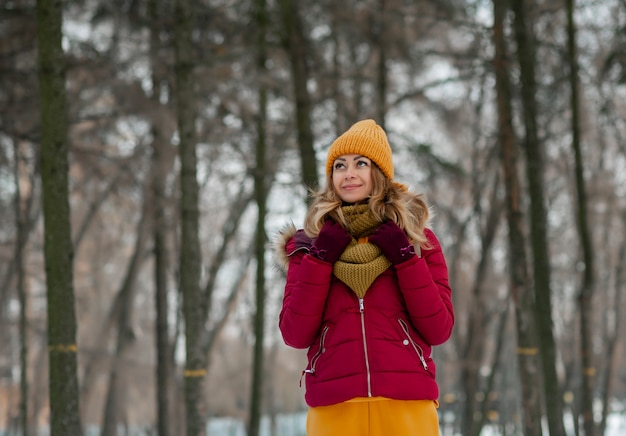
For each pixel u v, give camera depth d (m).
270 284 24.95
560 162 23.89
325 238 3.81
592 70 17.47
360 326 3.80
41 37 8.95
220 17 16.34
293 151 18.88
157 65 15.56
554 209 28.20
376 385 3.73
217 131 18.33
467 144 22.94
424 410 3.81
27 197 24.11
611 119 18.69
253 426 16.83
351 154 4.04
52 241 8.77
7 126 14.92
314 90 17.73
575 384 29.39
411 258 3.76
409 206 4.02
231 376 32.16
